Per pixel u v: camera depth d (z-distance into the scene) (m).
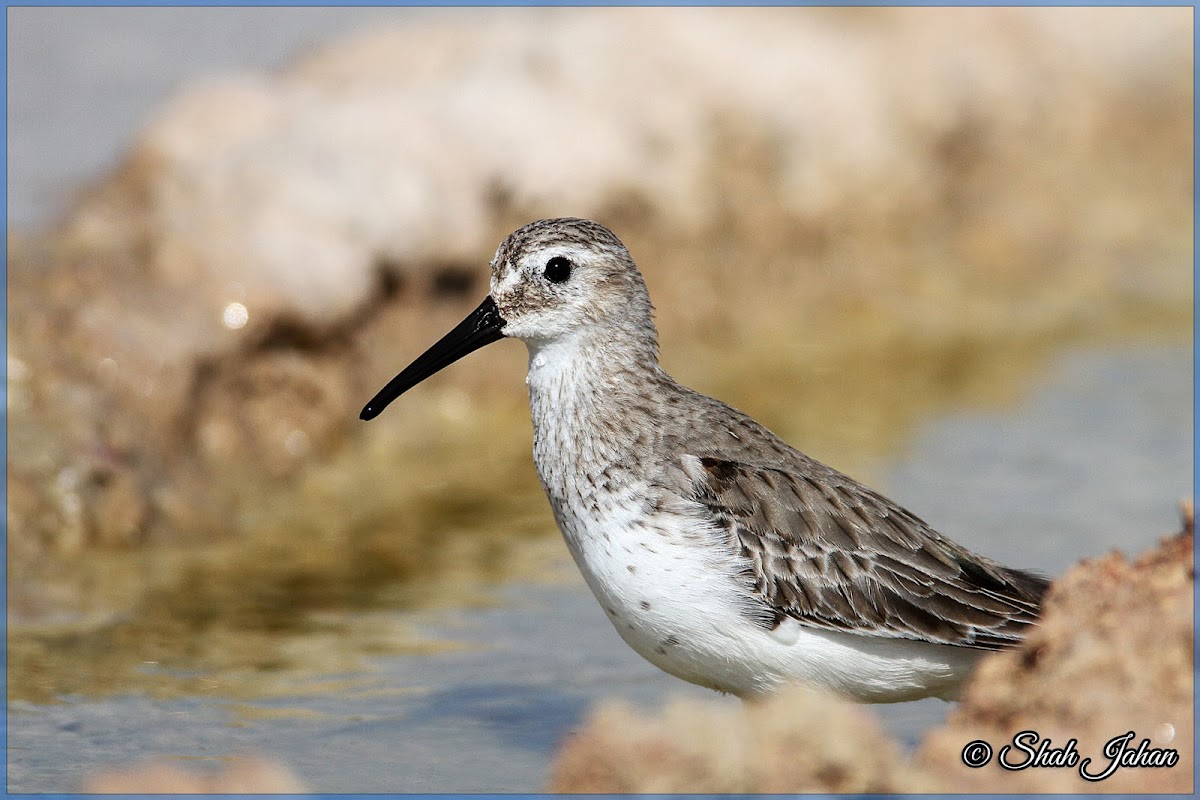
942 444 16.17
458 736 10.35
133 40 20.80
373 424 16.52
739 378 18.27
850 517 9.91
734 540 9.66
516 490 15.39
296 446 15.86
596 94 19.97
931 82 22.91
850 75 22.11
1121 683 9.27
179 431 15.11
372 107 18.39
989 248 22.20
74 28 20.95
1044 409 17.27
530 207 18.50
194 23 21.39
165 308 15.55
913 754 9.56
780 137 21.03
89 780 9.67
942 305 20.75
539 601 12.70
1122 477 15.19
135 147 17.59
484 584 13.07
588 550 10.01
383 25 21.42
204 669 11.40
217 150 17.28
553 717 10.64
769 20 22.62
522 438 16.80
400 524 14.45
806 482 10.00
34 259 15.90
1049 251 22.45
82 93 19.67
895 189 21.73
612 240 10.48
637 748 9.34
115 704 10.79
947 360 18.95
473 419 17.11
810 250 20.80
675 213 19.64
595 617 12.39
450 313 17.48
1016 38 24.31
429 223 17.31
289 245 16.36
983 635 9.77
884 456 15.80
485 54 20.27
